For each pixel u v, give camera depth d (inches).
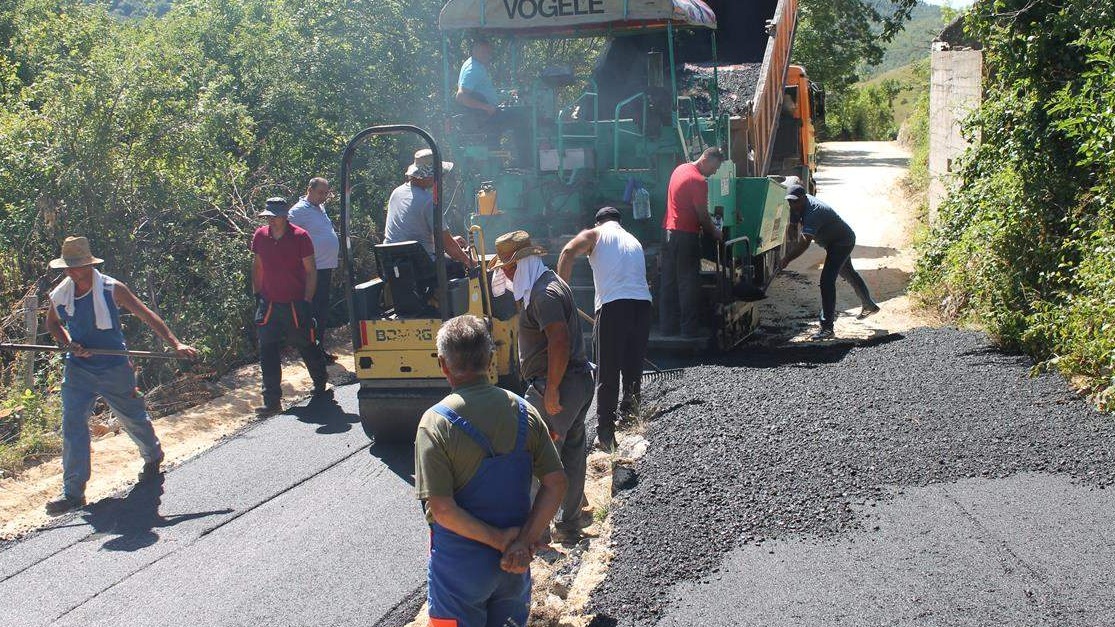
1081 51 319.6
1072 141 320.2
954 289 367.9
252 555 200.1
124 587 188.5
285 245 295.1
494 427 134.2
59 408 295.1
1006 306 305.4
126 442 277.4
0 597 186.1
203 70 453.1
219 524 215.8
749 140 382.0
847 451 214.8
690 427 239.1
